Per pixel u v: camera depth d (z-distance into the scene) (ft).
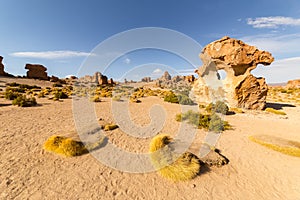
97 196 14.51
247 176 18.63
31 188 14.82
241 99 60.90
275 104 74.79
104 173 17.88
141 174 18.12
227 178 18.08
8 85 105.29
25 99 53.26
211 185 16.83
